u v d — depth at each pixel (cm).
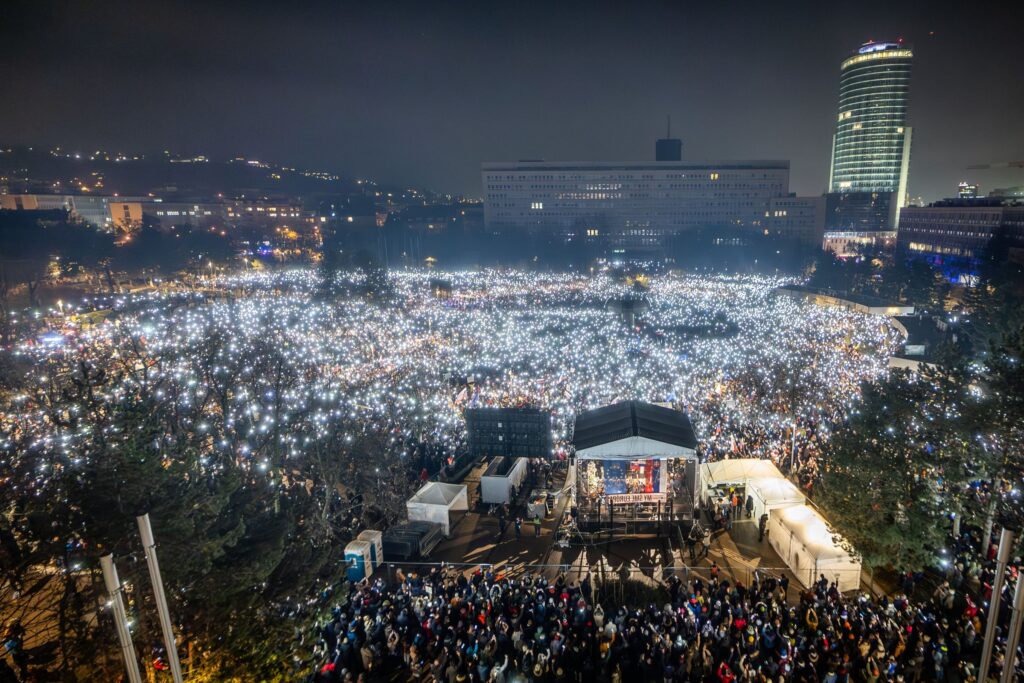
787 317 6069
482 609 1873
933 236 13088
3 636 1480
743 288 9219
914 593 2019
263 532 1507
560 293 8894
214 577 1330
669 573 2248
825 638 1625
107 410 1675
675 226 17988
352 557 2239
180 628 1297
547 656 1667
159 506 1260
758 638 1689
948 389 2142
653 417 2756
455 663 1655
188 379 2522
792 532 2219
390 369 3962
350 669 1700
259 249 15138
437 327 5778
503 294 8762
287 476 2552
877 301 7012
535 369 4378
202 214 19938
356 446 2702
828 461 2298
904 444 2092
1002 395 1934
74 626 1317
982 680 1007
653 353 4728
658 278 11350
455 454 3303
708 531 2450
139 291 8300
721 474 2677
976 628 1659
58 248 10219
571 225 18212
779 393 3656
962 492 2144
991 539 2056
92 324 4912
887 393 2314
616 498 2636
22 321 4666
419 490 2694
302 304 6488
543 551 2461
